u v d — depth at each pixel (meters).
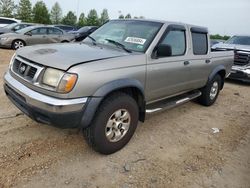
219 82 6.14
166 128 4.56
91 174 3.10
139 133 4.24
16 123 4.11
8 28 15.55
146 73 3.71
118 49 3.85
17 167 3.06
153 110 4.12
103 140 3.33
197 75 5.08
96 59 3.20
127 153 3.61
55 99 2.89
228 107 6.21
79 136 3.89
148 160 3.50
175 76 4.37
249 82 9.16
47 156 3.34
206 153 3.84
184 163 3.52
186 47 4.65
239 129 4.88
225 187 3.13
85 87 2.96
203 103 5.96
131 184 2.99
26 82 3.17
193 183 3.13
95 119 3.21
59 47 3.68
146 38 3.95
